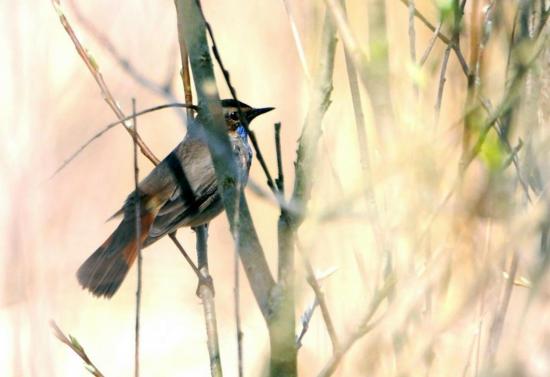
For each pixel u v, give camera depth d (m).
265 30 14.49
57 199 16.98
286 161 16.97
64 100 13.83
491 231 5.88
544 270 5.67
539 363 5.80
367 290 6.25
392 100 6.24
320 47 6.27
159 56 13.66
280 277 6.25
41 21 12.30
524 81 5.88
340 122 7.30
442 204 5.66
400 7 7.59
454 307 5.92
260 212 13.80
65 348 16.94
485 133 5.57
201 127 6.82
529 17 6.21
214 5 15.98
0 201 11.55
